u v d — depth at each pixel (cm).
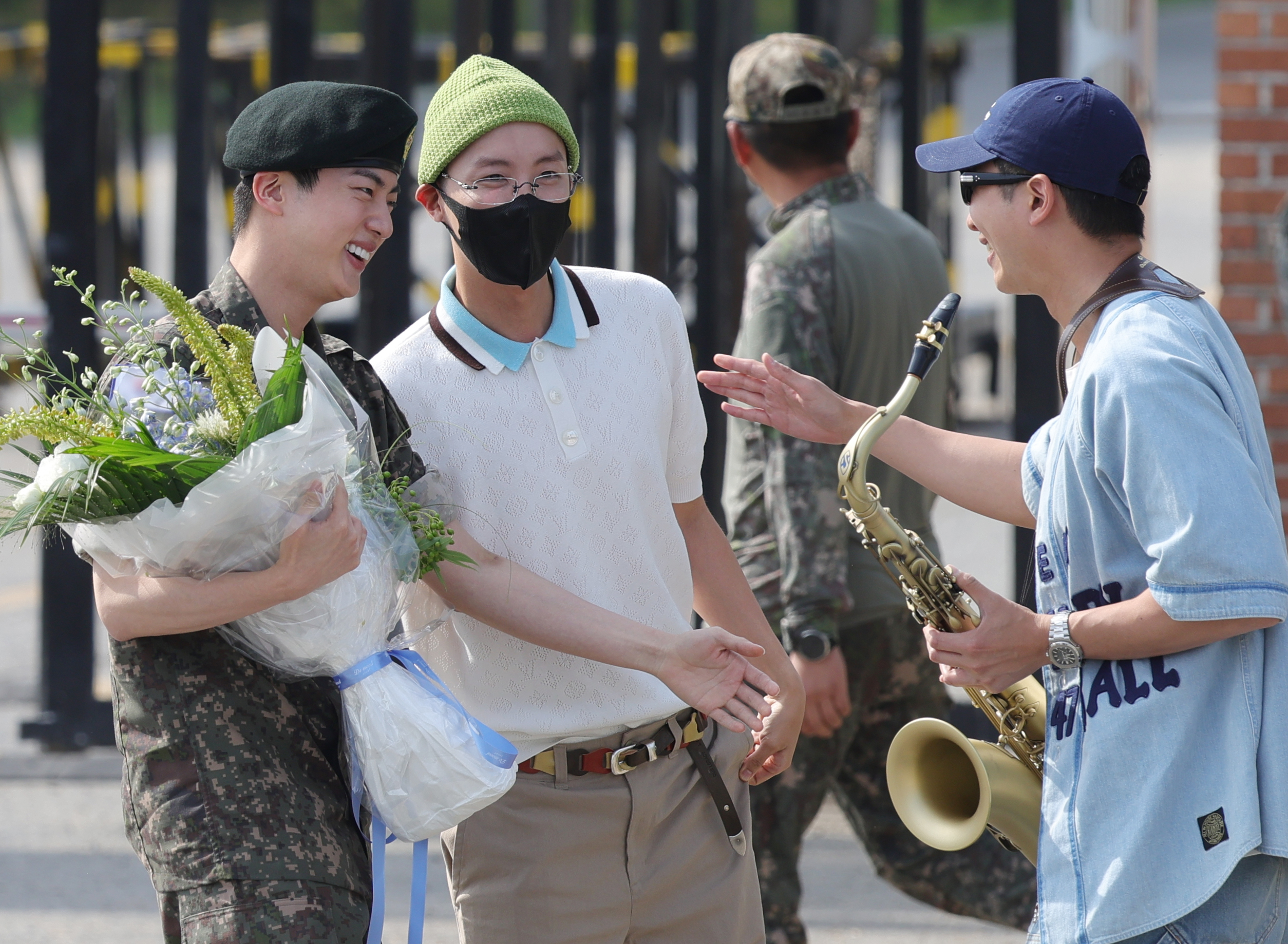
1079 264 785
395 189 828
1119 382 718
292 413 711
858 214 1233
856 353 1198
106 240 3506
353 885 771
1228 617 688
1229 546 685
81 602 1950
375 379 859
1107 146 770
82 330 1869
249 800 757
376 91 809
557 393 888
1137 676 734
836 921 1481
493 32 2108
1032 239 790
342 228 803
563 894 888
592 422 894
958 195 4478
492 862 891
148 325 805
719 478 2038
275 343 750
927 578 891
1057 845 746
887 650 1220
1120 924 717
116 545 725
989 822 844
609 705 888
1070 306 793
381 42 1991
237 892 741
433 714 785
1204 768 720
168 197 8069
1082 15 1680
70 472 691
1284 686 727
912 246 1246
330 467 719
